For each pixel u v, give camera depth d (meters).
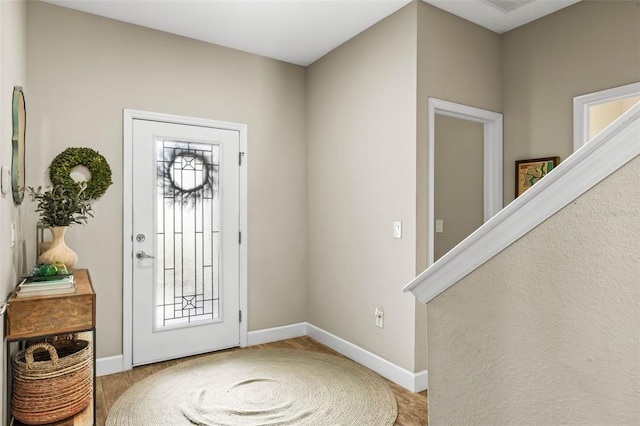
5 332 1.87
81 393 2.21
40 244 2.65
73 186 2.83
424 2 2.78
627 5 2.52
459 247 0.91
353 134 3.33
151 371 3.04
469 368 0.91
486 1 2.76
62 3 2.84
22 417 2.05
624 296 0.66
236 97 3.58
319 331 3.75
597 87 2.66
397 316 2.88
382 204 3.03
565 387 0.74
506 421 0.84
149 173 3.20
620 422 0.67
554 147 2.89
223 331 3.53
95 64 2.99
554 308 0.76
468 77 3.02
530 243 0.80
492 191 3.21
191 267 3.40
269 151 3.76
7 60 1.96
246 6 2.88
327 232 3.65
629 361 0.66
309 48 3.56
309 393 2.66
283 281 3.84
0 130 1.77
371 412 2.41
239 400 2.55
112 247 3.04
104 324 3.01
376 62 3.09
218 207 3.52
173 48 3.29
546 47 2.94
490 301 0.87
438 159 3.69
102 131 3.01
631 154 0.64
